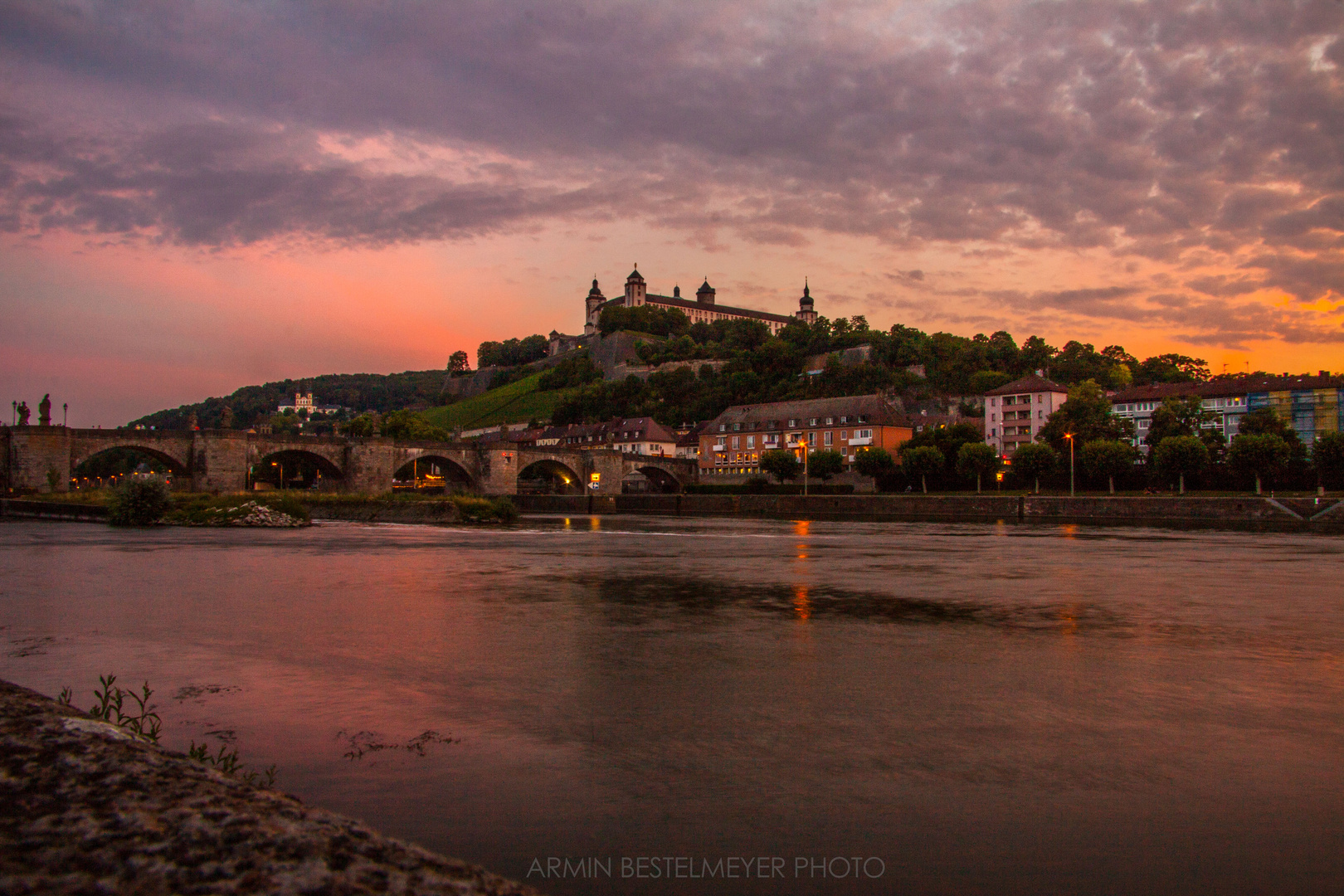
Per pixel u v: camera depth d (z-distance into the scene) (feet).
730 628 66.49
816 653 56.34
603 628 66.33
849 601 83.20
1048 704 43.29
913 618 71.97
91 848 11.31
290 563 120.47
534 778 31.73
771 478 490.90
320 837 12.92
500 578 102.99
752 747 35.94
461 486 449.89
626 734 37.60
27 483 298.15
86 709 40.27
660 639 61.57
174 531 202.59
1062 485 379.35
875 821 28.07
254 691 45.19
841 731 38.32
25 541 164.55
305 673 49.75
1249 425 379.35
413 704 42.80
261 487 510.17
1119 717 40.83
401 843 13.50
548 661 53.42
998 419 509.35
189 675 48.91
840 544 171.12
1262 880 24.00
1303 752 35.63
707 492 479.41
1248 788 31.35
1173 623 69.41
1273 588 94.32
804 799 29.94
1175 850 26.00
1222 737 37.68
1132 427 404.98
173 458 333.01
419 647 58.03
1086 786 31.50
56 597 82.69
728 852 25.44
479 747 35.55
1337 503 238.89
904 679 48.75
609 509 412.16
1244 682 48.11
